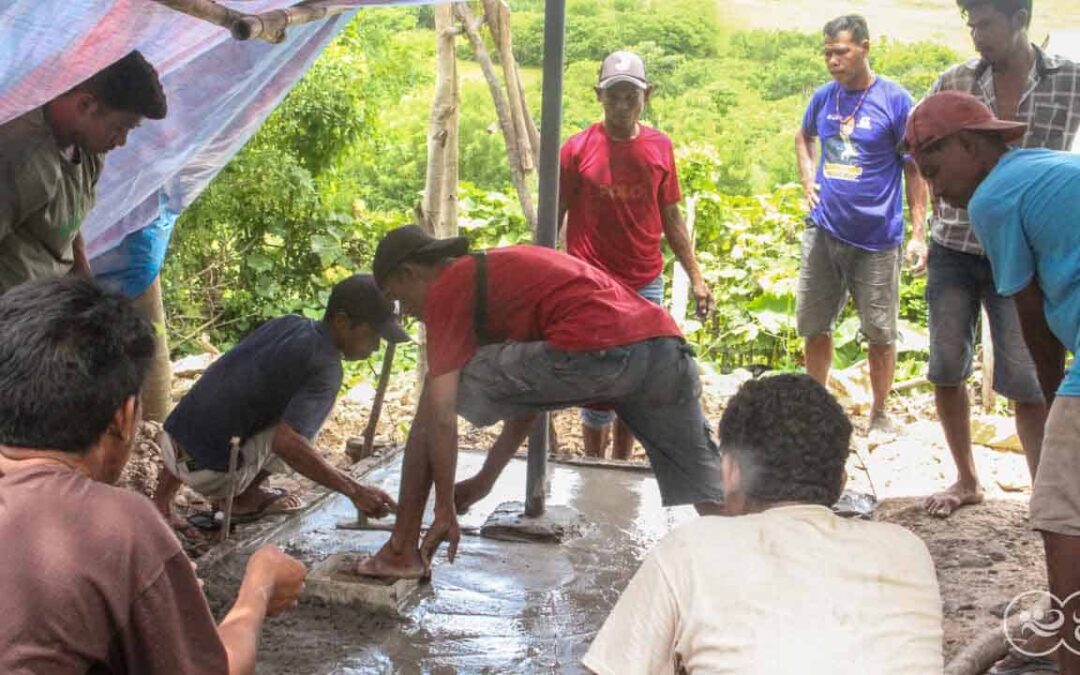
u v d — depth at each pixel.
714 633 2.16
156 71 4.14
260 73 5.04
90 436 2.01
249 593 2.36
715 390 8.35
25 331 1.97
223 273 11.96
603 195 6.13
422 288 4.04
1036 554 4.82
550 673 3.62
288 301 12.08
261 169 11.38
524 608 4.10
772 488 2.32
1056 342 3.63
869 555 2.24
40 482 1.94
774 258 10.54
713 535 2.28
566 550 4.67
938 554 4.83
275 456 5.00
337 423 7.45
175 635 1.97
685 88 26.53
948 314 5.02
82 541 1.90
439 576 4.35
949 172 3.73
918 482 6.20
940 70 24.45
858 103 6.45
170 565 1.98
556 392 4.00
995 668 3.58
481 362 4.03
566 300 3.93
